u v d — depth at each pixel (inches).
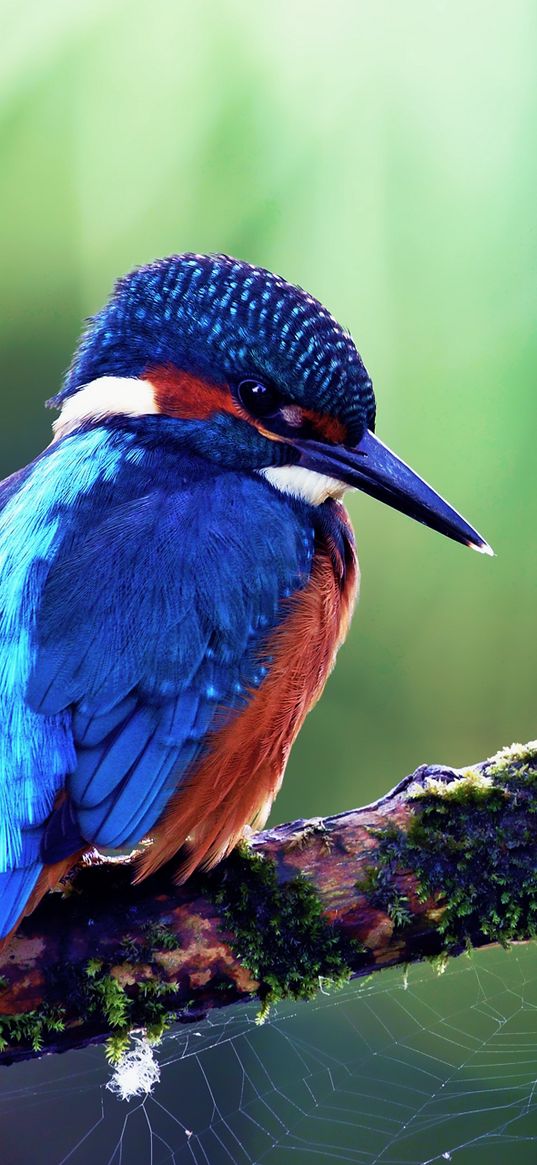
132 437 288.7
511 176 379.2
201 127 382.6
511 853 263.7
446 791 268.5
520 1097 388.2
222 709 260.5
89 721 248.7
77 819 242.8
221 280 290.0
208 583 263.1
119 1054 259.6
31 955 253.6
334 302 383.6
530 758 273.3
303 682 273.1
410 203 380.8
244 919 260.7
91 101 382.6
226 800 261.4
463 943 266.1
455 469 387.5
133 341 295.3
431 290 381.7
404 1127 389.4
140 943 256.7
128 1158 429.4
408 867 263.6
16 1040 254.8
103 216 391.2
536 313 380.5
